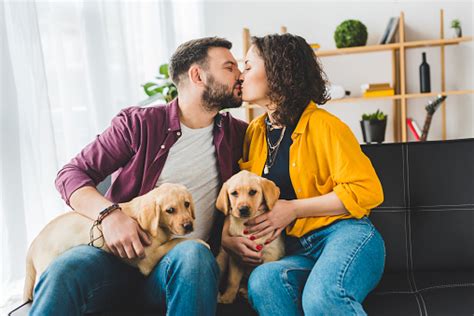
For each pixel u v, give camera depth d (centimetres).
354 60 382
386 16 374
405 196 173
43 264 142
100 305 137
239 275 148
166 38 351
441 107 370
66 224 145
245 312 138
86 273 129
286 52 160
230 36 403
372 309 137
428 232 170
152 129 159
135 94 315
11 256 211
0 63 209
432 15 367
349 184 147
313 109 160
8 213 211
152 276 136
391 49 364
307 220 153
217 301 141
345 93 367
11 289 212
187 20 390
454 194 170
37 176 224
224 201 149
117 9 293
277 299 131
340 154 149
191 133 164
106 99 277
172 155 161
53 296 123
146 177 158
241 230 148
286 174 158
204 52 162
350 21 355
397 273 169
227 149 166
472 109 367
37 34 224
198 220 160
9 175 212
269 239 147
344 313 123
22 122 220
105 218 139
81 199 145
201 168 163
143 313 136
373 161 176
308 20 388
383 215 173
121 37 295
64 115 254
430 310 133
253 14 397
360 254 136
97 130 273
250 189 145
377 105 382
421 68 351
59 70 252
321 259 137
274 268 136
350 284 129
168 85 299
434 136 374
